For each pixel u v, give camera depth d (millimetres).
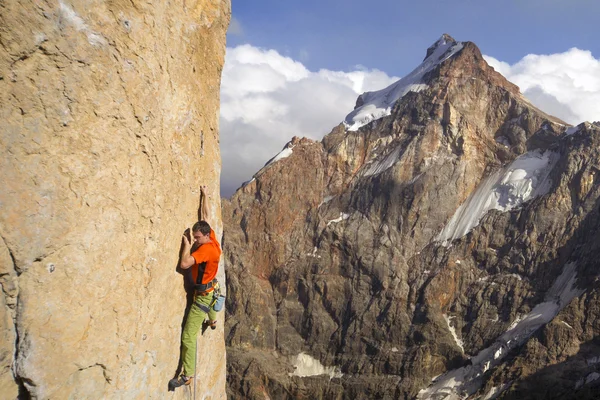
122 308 6016
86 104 5316
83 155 5332
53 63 4941
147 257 6523
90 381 5598
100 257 5625
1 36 4535
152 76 6352
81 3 5156
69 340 5266
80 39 5172
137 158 6168
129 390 6266
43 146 4922
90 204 5457
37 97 4840
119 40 5676
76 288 5312
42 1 4770
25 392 4973
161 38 6531
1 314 4672
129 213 6078
